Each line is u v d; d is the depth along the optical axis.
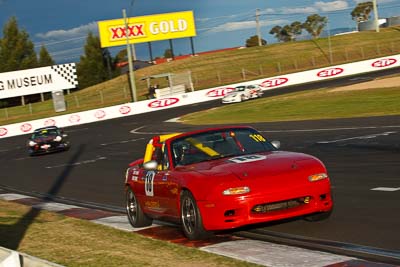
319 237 14.83
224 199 14.27
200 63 169.25
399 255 12.33
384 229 14.88
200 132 17.38
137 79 162.00
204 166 15.78
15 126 104.31
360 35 181.38
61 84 154.25
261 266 11.97
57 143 60.03
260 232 16.11
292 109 70.19
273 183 14.41
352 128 44.34
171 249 14.47
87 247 15.88
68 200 28.12
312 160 15.42
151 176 17.23
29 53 193.12
